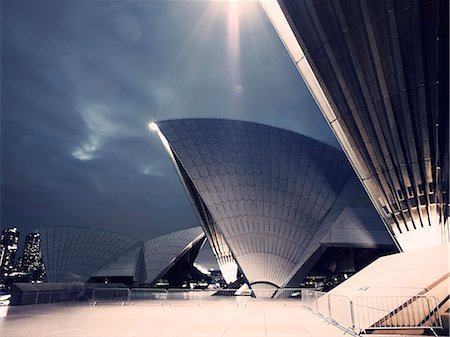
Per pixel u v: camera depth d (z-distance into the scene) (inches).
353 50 745.0
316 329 395.9
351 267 1608.0
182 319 510.6
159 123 1444.4
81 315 570.3
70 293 955.3
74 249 1836.9
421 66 709.9
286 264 1192.2
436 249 470.6
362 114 800.9
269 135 1475.1
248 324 446.9
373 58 737.6
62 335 353.7
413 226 800.9
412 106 746.2
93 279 1839.3
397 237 844.6
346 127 826.8
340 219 1250.6
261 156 1411.2
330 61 773.9
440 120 726.5
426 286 367.2
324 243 1191.6
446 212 749.9
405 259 523.8
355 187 1354.6
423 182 772.6
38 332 374.6
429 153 752.3
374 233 1195.9
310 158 1441.9
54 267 1759.4
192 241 1870.1
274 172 1382.9
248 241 1245.7
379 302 381.4
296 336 343.6
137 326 428.8
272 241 1242.6
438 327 335.6
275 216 1293.1
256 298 1088.2
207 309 714.2
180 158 1353.3
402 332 341.1
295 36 770.8
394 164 802.2
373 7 701.3
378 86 761.0
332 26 746.2
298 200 1332.4
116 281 1867.6
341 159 1466.5
